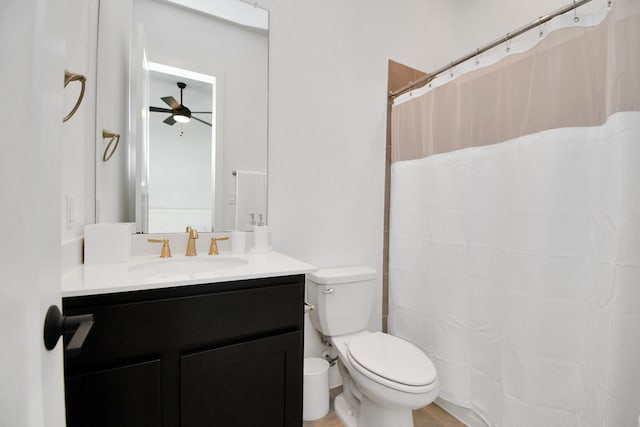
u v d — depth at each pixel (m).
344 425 1.45
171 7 1.38
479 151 1.42
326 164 1.73
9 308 0.30
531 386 1.15
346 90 1.78
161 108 1.38
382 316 1.98
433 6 2.17
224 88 1.47
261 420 1.03
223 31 1.47
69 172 0.93
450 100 1.54
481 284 1.41
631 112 0.92
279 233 1.60
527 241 1.18
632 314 0.94
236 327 0.98
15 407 0.31
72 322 0.41
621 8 0.93
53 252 0.38
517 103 1.24
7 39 0.30
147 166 1.36
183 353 0.89
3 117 0.29
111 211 1.30
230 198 1.50
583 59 1.04
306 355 1.65
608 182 0.98
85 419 0.76
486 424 1.38
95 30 1.16
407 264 1.80
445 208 1.57
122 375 0.80
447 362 1.53
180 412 0.89
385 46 1.93
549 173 1.11
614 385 0.95
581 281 1.06
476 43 2.29
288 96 1.60
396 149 1.89
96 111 1.18
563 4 1.88
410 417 1.25
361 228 1.87
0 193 0.29
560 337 1.09
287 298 1.08
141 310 0.83
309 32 1.65
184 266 1.25
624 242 0.94
